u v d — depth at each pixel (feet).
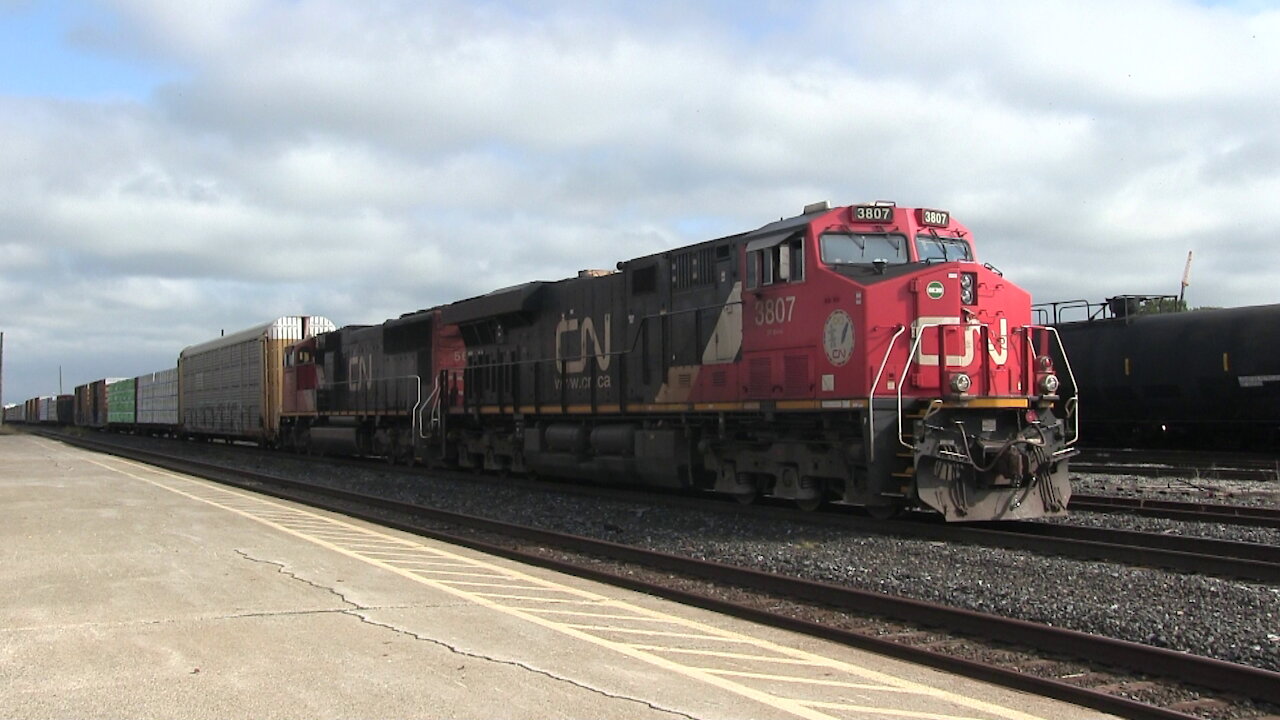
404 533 49.06
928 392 45.55
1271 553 37.88
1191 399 89.76
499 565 39.29
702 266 57.31
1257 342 84.79
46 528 48.75
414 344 93.76
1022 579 34.12
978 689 22.33
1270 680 21.12
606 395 66.08
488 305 78.89
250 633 26.73
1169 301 104.63
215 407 157.58
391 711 20.08
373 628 27.35
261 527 49.60
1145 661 23.35
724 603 30.53
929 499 43.68
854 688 22.11
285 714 19.89
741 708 20.38
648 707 20.36
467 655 24.45
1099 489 64.69
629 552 40.19
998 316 47.42
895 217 50.08
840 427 47.96
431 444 90.02
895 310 45.60
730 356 54.44
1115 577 33.73
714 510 55.06
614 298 65.62
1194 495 60.75
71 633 26.73
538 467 74.08
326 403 116.47
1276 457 85.92
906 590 33.14
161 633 26.71
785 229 50.37
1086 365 97.81
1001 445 44.75
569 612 29.94
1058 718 20.25
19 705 20.56
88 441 188.24
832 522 47.93
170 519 52.65
